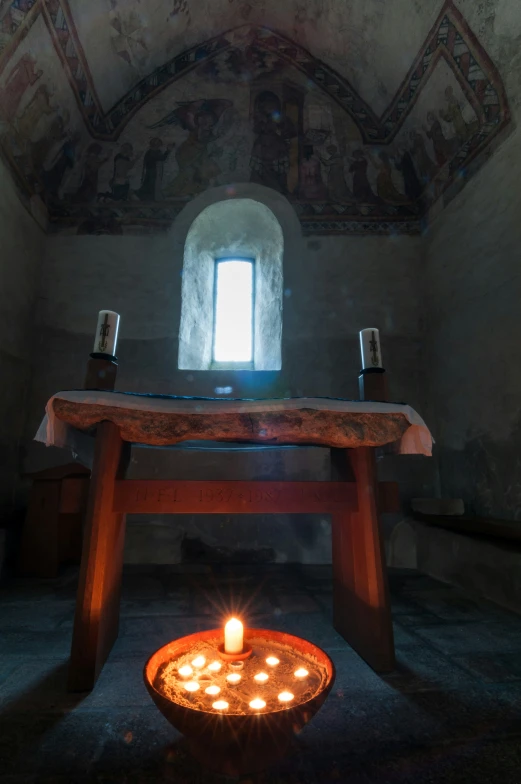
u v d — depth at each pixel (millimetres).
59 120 5211
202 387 5250
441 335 5070
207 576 4078
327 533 4789
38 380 5188
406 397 5273
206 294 6133
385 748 1523
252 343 6207
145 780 1358
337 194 5859
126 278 5539
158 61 5930
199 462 5027
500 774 1392
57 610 3061
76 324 5379
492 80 4258
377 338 2756
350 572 2506
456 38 4473
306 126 6094
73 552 4562
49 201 5641
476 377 4418
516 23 3902
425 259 5539
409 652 2379
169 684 1497
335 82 6137
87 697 1864
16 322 4910
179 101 6074
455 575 3900
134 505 2229
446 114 4930
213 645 1766
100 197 5750
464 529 3934
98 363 2514
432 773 1397
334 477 2832
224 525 4867
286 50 6066
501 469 4012
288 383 5273
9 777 1363
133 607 3107
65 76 4918
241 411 2197
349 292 5543
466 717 1724
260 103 6145
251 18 5852
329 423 2260
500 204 4207
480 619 2951
